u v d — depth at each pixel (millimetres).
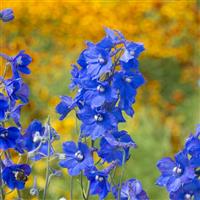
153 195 8211
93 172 3625
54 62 11031
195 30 13070
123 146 3539
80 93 3666
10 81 3725
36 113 9891
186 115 11734
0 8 12172
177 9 12883
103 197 3650
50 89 10094
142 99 12414
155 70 12977
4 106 3578
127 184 3789
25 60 3928
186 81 12961
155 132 9711
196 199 3490
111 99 3596
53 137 3766
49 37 12156
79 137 3707
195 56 13133
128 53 3592
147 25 12594
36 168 7762
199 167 3662
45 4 12203
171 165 3527
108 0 12477
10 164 3686
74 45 12195
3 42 11727
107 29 3707
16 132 3617
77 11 12305
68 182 7730
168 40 12844
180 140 10930
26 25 12125
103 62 3617
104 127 3590
